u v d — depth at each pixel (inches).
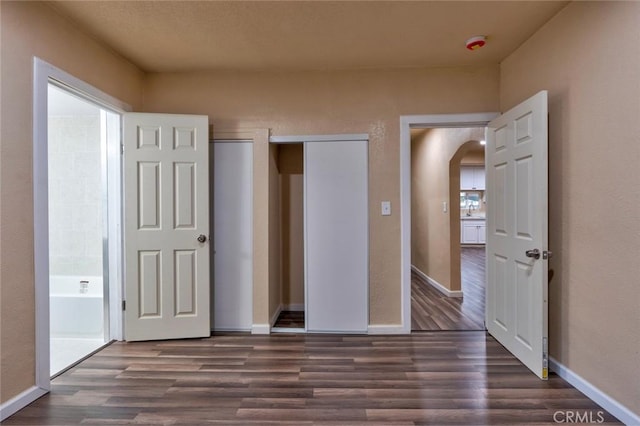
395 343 110.4
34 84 77.7
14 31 73.0
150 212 111.3
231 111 120.9
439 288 183.8
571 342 83.5
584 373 79.3
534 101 88.3
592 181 76.4
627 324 68.0
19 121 74.3
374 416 71.4
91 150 133.4
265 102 120.9
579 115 80.0
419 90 118.3
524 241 93.2
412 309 148.9
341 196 120.1
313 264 121.0
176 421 69.9
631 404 67.2
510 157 100.7
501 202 106.7
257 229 120.9
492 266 114.2
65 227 132.5
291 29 93.1
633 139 66.3
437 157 185.6
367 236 119.6
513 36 97.8
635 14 65.6
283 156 147.1
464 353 102.3
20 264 74.5
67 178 133.2
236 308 122.7
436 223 188.4
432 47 104.0
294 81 120.5
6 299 71.6
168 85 120.8
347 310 120.3
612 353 71.3
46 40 81.0
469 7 83.5
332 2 80.9
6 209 71.6
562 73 85.5
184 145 113.4
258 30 93.4
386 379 86.7
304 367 93.7
